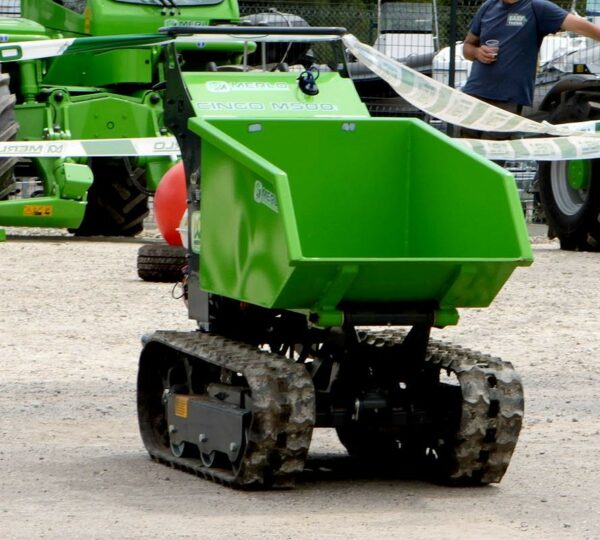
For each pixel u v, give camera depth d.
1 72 41.16
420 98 24.22
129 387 20.28
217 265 15.19
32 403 19.08
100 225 43.53
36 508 13.73
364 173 15.99
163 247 30.94
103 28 41.69
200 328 16.36
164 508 13.80
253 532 12.91
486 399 14.48
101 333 24.70
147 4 42.22
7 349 23.14
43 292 29.50
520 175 48.66
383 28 56.38
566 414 18.89
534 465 15.95
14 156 38.19
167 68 16.41
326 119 15.88
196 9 42.66
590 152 29.92
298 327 15.89
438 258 14.41
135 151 38.69
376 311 14.38
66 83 42.50
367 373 15.01
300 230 15.88
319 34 17.17
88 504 13.94
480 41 34.31
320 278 13.79
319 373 15.29
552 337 25.06
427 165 15.73
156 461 15.91
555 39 46.72
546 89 45.41
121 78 41.56
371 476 15.47
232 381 15.15
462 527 13.20
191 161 15.89
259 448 14.22
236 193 14.60
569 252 38.47
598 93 38.12
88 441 16.95
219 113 16.08
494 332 25.52
